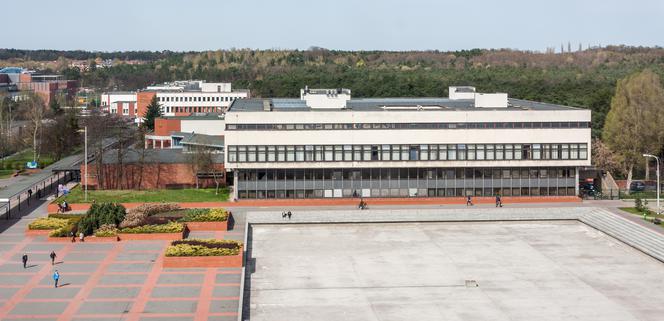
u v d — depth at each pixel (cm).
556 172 16088
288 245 12612
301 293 10031
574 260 11738
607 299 9844
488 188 16000
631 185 17612
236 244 11550
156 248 12006
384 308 9462
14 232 13062
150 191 16450
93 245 12169
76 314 8912
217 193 16325
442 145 15725
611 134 18225
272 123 15525
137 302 9356
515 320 9044
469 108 16562
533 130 15788
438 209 14800
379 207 15262
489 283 10519
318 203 15562
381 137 15638
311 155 15625
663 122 17675
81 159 18375
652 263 11556
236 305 9325
